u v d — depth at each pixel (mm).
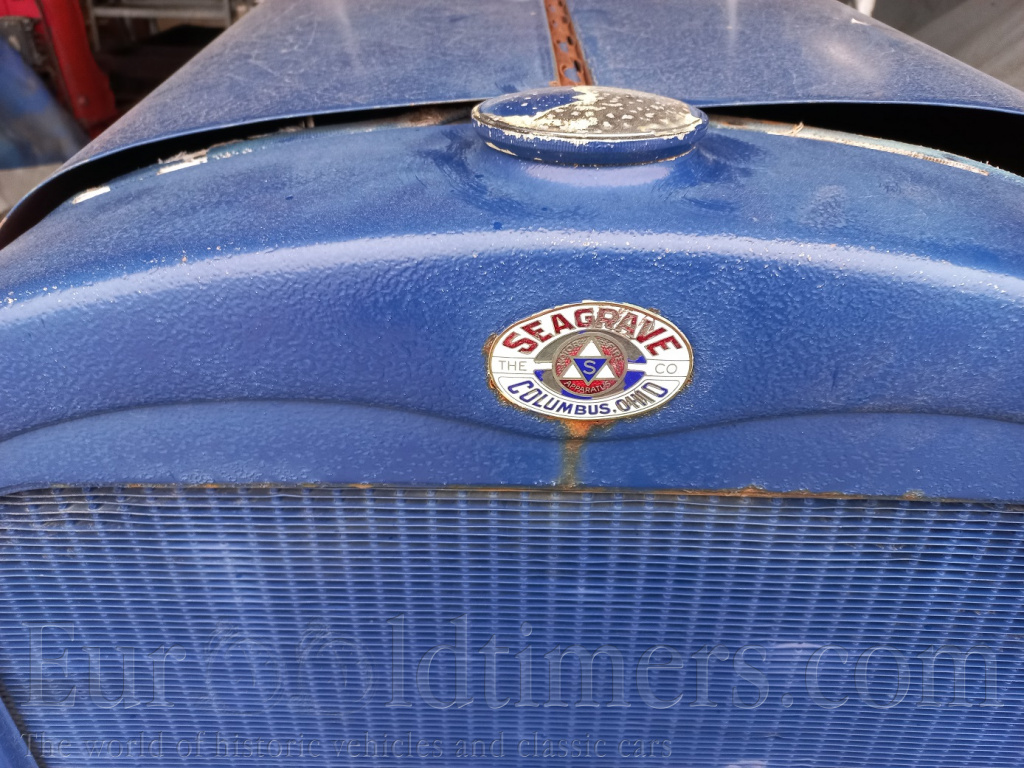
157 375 393
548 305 374
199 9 1578
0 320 376
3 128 1541
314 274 371
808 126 549
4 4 1502
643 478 417
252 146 521
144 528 444
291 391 398
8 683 513
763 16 723
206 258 373
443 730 534
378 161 459
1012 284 367
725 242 365
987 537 432
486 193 403
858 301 371
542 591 464
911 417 399
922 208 411
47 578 464
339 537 445
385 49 646
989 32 1201
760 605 466
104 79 1642
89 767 562
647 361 386
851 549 441
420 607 474
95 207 483
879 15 1292
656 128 398
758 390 394
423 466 417
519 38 657
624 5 749
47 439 410
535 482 419
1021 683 488
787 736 528
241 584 467
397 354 387
